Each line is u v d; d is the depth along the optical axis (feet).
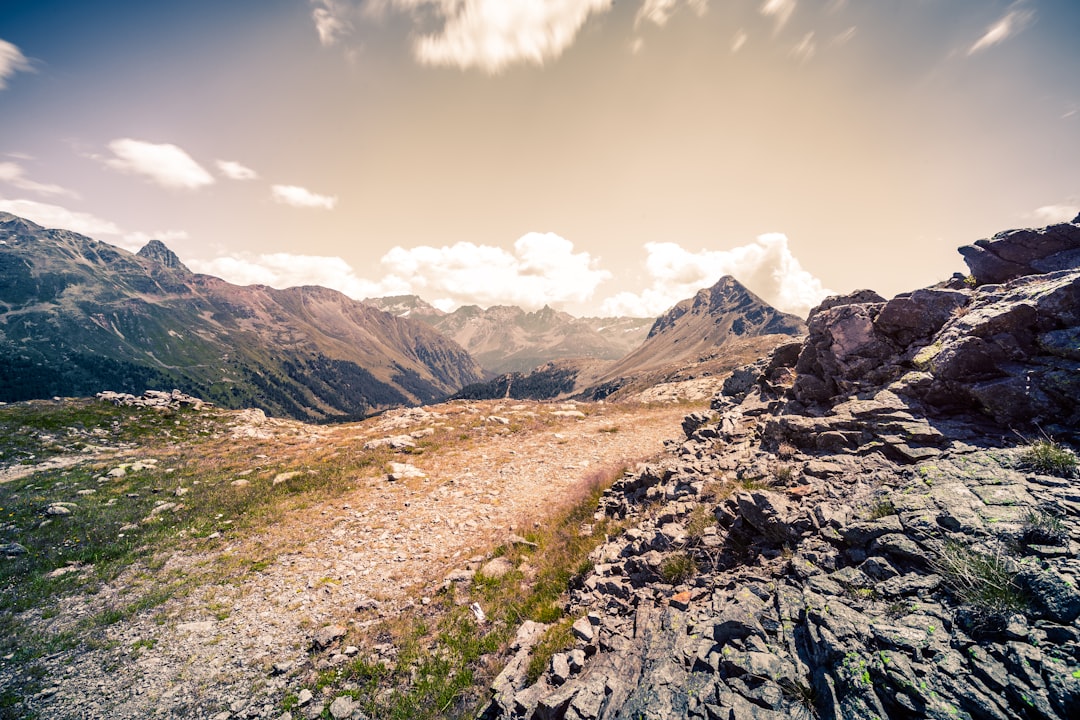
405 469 94.02
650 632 30.27
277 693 35.78
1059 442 30.19
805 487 37.06
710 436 68.13
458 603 46.98
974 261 50.42
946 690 17.72
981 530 24.56
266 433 143.64
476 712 31.76
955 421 37.06
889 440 37.81
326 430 156.76
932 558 24.27
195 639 42.68
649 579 37.29
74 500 77.56
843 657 20.84
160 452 116.26
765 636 24.68
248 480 89.86
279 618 46.14
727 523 38.17
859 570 26.40
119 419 142.82
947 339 41.96
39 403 148.97
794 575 28.86
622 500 60.08
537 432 131.23
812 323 59.11
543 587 46.98
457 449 113.80
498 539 61.36
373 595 50.19
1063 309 35.06
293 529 67.67
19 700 34.19
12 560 56.70
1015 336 36.86
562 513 67.21
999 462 30.40
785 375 69.67
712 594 31.63
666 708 22.86
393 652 39.99
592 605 38.58
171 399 168.14
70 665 38.65
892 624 21.81
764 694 21.26
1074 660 16.49
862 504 32.07
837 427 43.39
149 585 52.49
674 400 189.57
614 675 27.73
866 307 53.21
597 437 121.39
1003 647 18.56
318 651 40.96
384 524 69.10
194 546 62.34
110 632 43.47
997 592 20.35
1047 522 23.08
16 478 90.94
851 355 51.42
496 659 37.40
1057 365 33.40
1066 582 19.24
